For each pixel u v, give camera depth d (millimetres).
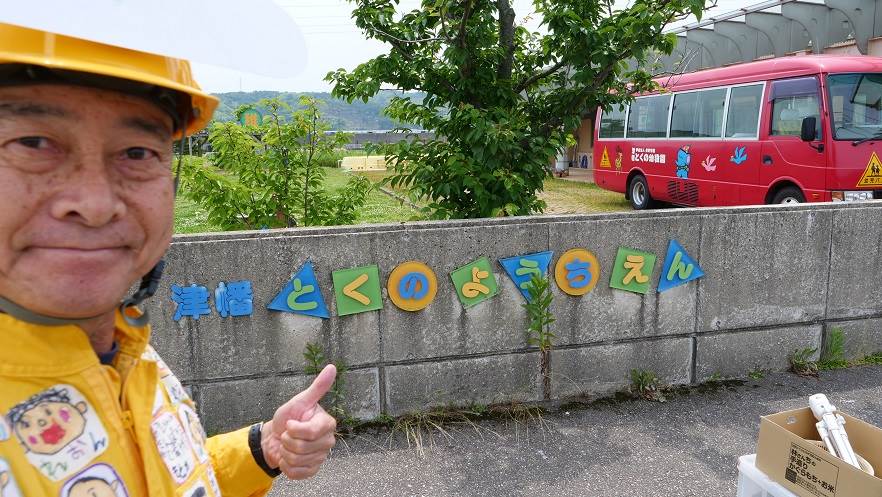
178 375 3291
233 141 4531
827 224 4117
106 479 825
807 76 8664
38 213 728
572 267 3691
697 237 3885
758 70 9711
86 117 730
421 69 4352
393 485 2980
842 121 8328
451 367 3617
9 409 761
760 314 4098
